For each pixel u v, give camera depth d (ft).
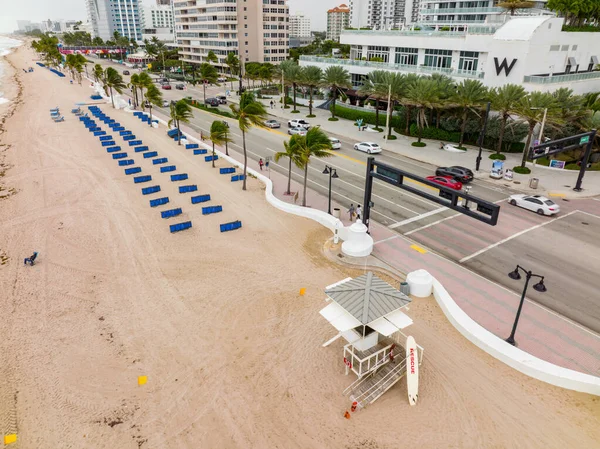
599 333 66.18
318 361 61.62
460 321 67.36
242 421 52.13
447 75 193.06
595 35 193.47
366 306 56.34
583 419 51.62
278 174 145.07
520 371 59.00
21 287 81.10
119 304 75.51
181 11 518.37
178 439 49.88
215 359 62.23
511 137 162.20
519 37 167.02
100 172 148.15
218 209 113.80
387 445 48.85
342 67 235.61
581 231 101.24
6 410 54.44
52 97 322.14
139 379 58.59
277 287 79.82
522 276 81.97
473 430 50.55
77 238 100.07
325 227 104.78
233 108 129.08
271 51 471.21
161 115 255.91
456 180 134.41
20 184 137.28
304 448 48.60
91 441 49.90
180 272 85.30
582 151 152.15
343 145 181.57
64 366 61.41
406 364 56.80
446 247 93.61
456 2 341.00
